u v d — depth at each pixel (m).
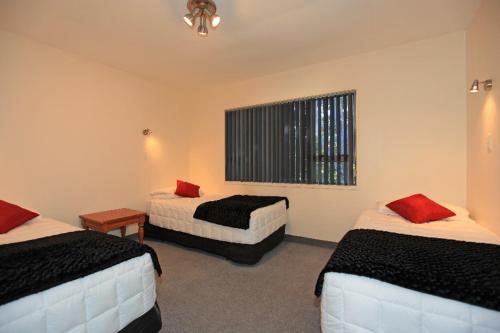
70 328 1.25
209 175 4.57
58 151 2.94
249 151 4.14
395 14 2.32
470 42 2.53
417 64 2.89
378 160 3.12
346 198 3.32
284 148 3.79
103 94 3.41
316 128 3.54
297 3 2.14
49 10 2.20
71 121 3.06
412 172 2.95
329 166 3.45
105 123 3.43
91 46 2.89
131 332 1.53
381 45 2.97
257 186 4.04
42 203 2.80
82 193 3.17
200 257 3.04
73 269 1.32
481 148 2.31
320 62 3.44
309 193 3.58
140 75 3.85
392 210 2.69
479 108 2.35
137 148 3.86
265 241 3.03
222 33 2.62
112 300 1.43
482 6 2.20
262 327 1.75
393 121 3.03
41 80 2.80
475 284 1.13
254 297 2.13
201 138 4.66
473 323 1.06
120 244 1.70
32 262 1.39
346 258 1.44
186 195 3.92
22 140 2.65
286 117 3.77
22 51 2.65
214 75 3.89
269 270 2.67
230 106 4.30
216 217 2.95
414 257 1.43
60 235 2.03
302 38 2.76
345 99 3.34
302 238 3.62
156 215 3.60
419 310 1.16
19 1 2.06
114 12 2.24
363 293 1.27
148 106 4.04
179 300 2.08
